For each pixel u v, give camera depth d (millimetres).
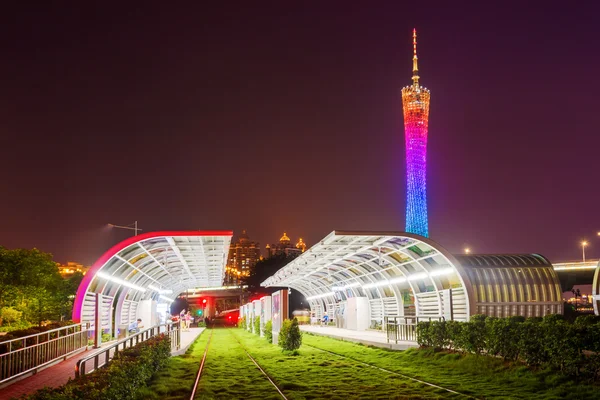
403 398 13164
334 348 27125
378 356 22672
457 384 14953
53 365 18719
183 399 13672
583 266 72312
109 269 26406
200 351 27469
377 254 30859
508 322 17156
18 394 13352
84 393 9109
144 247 25672
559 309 29844
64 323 21938
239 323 64688
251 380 16766
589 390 12719
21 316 31109
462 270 24750
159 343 18312
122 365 12328
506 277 30188
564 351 14141
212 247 26938
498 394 13320
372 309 41844
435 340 21328
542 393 13273
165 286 52062
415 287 31359
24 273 33000
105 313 29516
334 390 14625
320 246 27641
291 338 24828
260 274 93062
